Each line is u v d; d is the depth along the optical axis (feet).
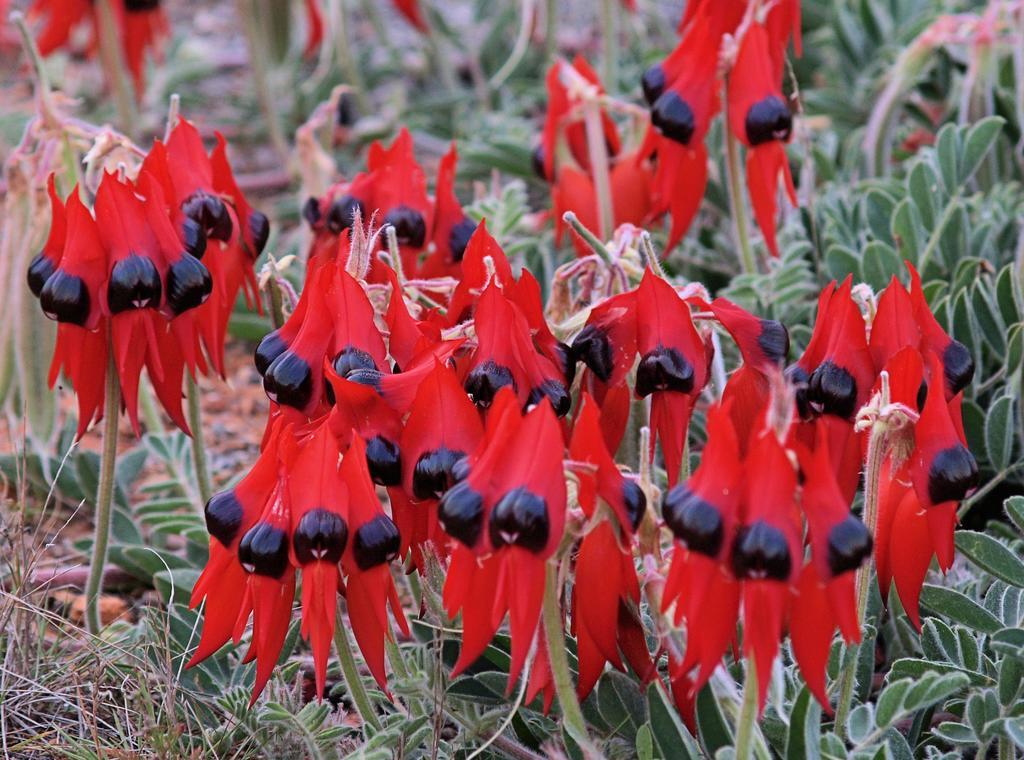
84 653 4.54
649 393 4.10
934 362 3.93
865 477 3.95
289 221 7.67
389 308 4.11
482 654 4.24
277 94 9.08
